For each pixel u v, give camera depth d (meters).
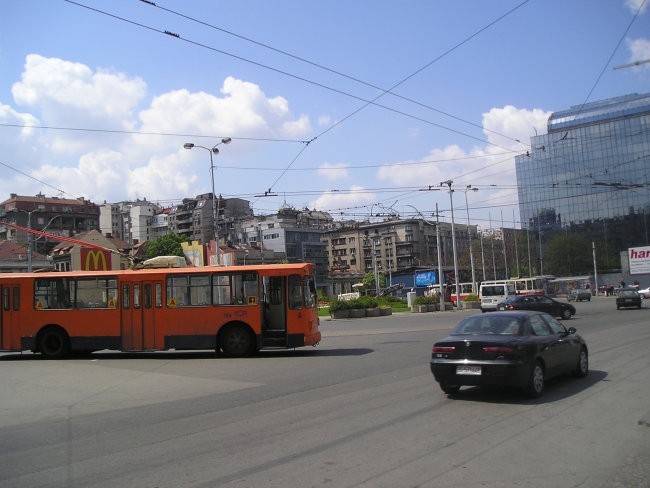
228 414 8.91
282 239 114.75
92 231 80.44
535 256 96.19
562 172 69.38
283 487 5.36
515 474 5.55
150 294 18.66
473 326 10.09
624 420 7.64
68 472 6.10
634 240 93.38
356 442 6.89
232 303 18.27
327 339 24.39
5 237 102.25
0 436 7.90
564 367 10.48
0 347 19.12
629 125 52.75
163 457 6.56
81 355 19.92
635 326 23.59
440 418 8.05
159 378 13.49
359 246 143.12
